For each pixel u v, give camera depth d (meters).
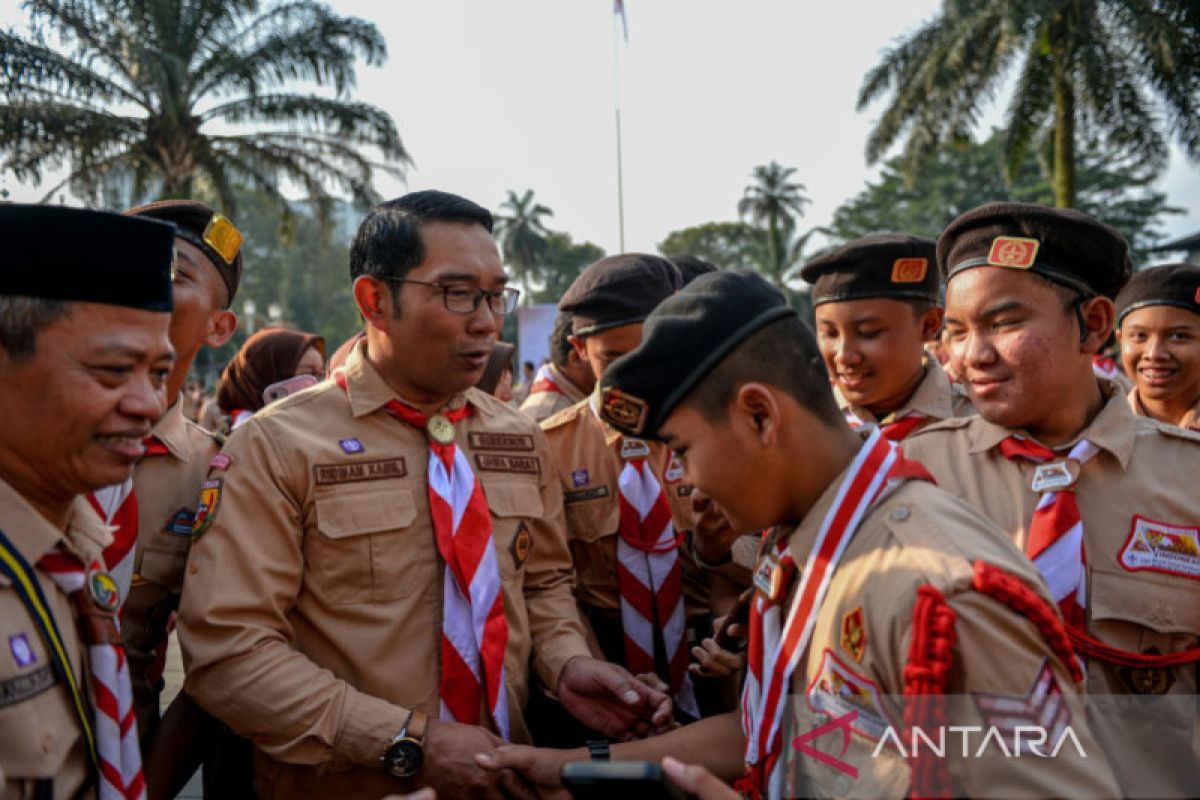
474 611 2.07
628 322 2.73
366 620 2.04
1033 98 14.05
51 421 1.38
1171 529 1.84
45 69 12.46
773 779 1.43
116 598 1.62
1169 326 3.08
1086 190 37.19
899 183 44.38
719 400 1.42
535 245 54.78
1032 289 1.83
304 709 1.89
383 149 15.01
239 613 1.94
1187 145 13.03
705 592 2.94
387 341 2.12
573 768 1.27
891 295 2.53
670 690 2.69
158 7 13.30
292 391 3.32
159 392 1.57
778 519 1.48
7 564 1.38
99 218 1.38
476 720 2.06
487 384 4.02
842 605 1.34
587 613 2.82
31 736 1.34
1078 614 1.79
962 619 1.20
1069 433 1.93
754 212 43.50
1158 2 12.67
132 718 1.55
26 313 1.35
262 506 2.01
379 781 1.97
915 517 1.34
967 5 13.76
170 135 13.68
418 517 2.13
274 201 15.62
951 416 2.66
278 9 14.02
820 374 1.45
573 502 2.81
